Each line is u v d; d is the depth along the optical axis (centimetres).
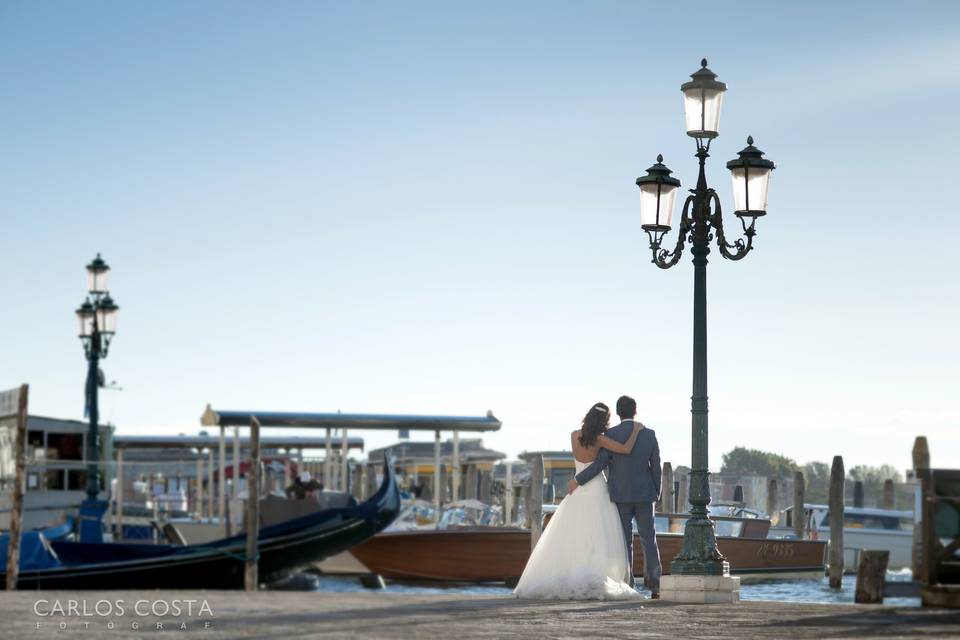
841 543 2794
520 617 983
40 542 2488
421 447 5091
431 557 3091
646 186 1491
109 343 3016
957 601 1045
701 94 1437
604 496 1334
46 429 3556
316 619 929
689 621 952
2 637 766
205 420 3559
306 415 3622
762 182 1455
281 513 2902
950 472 1047
